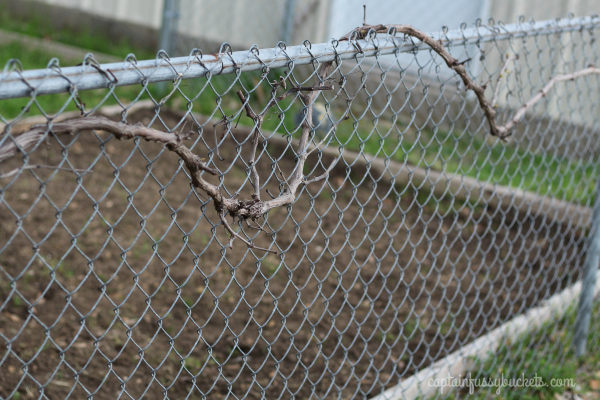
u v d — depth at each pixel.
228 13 7.96
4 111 5.89
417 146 6.30
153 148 6.10
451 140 6.42
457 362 3.15
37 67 7.60
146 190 5.23
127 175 5.45
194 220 4.83
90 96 6.69
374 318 3.74
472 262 4.57
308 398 2.96
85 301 3.56
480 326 3.74
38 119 5.85
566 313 3.79
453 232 5.02
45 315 3.37
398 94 6.72
